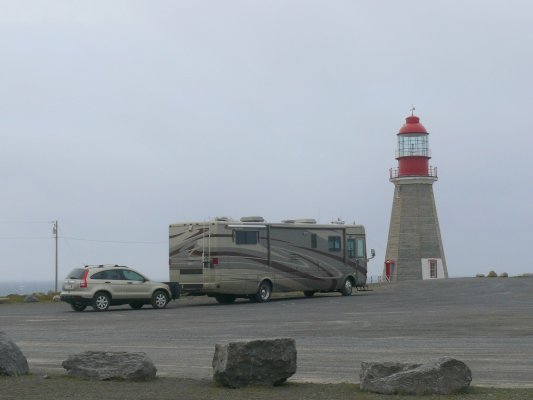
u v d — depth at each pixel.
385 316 25.62
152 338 19.73
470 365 13.73
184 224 34.66
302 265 37.56
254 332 20.91
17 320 27.00
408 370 10.75
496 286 44.53
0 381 11.87
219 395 10.66
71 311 31.91
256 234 35.62
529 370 13.11
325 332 20.45
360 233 40.81
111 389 11.15
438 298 35.94
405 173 69.50
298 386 11.44
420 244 69.19
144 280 32.69
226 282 34.19
